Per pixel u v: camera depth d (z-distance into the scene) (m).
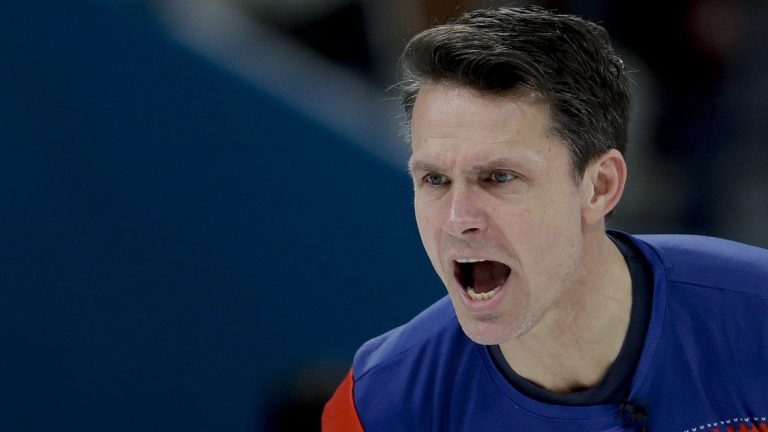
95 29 10.76
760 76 13.98
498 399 6.07
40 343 11.01
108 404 11.20
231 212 11.37
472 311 5.52
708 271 6.14
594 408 5.92
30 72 10.62
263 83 11.48
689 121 14.18
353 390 6.38
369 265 11.83
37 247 10.89
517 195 5.22
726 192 14.23
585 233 5.65
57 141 10.79
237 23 12.66
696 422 5.92
